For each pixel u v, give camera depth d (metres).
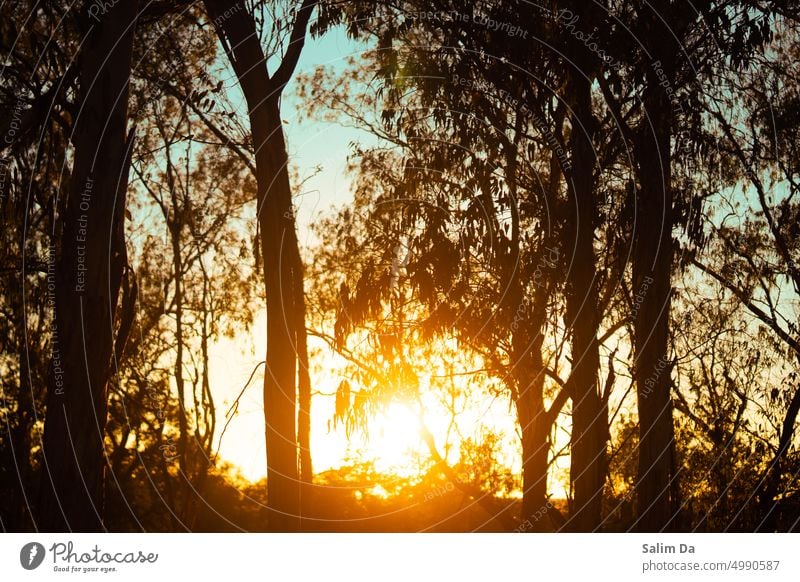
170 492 16.44
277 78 9.98
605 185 11.52
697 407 12.78
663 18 9.72
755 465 12.34
